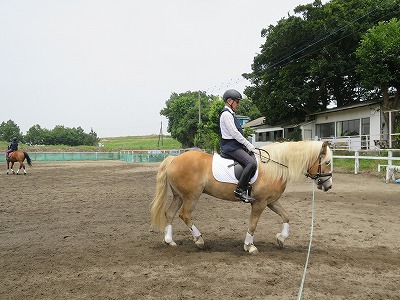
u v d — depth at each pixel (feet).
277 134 129.18
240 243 20.20
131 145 277.23
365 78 82.12
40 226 24.80
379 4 90.53
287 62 106.73
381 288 13.64
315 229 23.18
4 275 15.17
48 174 72.59
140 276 14.76
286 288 13.51
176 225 24.98
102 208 32.14
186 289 13.37
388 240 20.56
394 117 80.69
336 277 14.73
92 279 14.51
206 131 126.62
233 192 18.37
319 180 19.08
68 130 278.05
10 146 73.82
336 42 97.04
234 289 13.37
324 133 105.19
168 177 19.08
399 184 44.80
